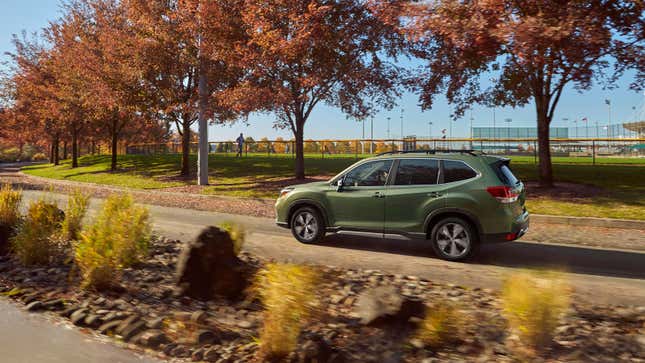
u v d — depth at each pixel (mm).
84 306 4672
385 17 10477
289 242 8766
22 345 3754
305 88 17109
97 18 26078
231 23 17703
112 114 27094
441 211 7398
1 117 38000
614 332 4074
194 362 3508
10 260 6777
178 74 20922
